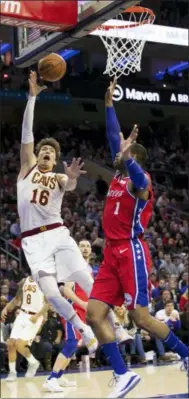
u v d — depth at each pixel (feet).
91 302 18.15
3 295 37.19
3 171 69.97
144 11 32.24
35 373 31.96
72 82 76.13
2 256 46.37
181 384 23.79
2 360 33.83
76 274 21.08
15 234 54.24
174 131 89.92
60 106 84.33
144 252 18.06
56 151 21.80
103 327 17.99
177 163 81.66
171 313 38.01
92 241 52.19
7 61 77.25
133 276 17.72
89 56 87.76
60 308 20.79
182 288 42.60
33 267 21.01
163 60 88.38
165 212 65.51
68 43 21.54
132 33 39.34
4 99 73.51
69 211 59.31
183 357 18.33
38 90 20.74
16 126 81.35
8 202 63.36
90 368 33.99
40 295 30.50
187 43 45.06
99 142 84.48
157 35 43.21
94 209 62.23
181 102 76.23
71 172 21.27
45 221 21.31
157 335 18.06
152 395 20.06
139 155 18.63
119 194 18.12
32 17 18.52
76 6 19.34
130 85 73.72
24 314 30.50
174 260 50.67
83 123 87.61
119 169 18.24
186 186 78.38
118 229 18.03
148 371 30.19
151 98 74.64
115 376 17.90
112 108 19.88
